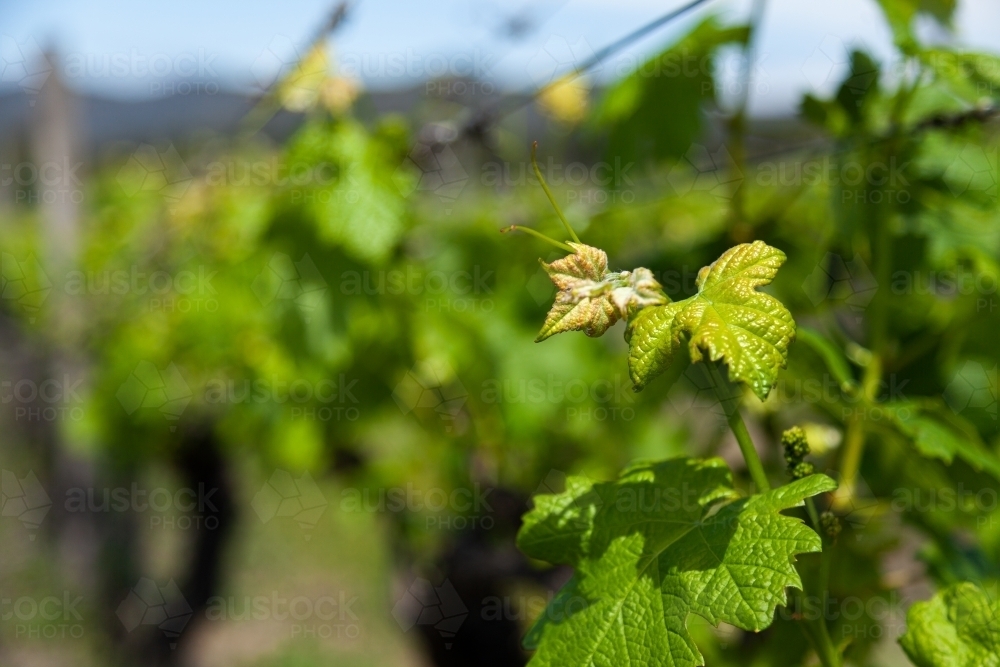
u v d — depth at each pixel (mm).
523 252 870
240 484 1586
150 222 1138
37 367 1502
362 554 2361
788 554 441
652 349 428
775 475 633
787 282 681
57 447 1632
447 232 893
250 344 939
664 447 833
